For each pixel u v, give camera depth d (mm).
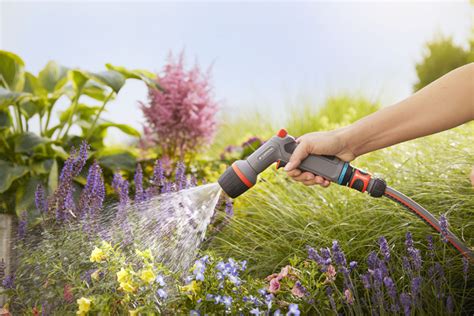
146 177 3551
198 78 3891
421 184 2422
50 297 1700
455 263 2051
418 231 2174
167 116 3717
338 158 1682
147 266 1589
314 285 1849
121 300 1603
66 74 3658
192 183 2602
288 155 1667
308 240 2283
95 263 1740
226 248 2426
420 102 1598
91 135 3811
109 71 3371
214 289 1700
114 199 2838
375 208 2320
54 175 3047
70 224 1966
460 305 1905
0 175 3141
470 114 1569
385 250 1781
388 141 1653
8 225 2709
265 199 2701
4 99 3160
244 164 1661
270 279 1929
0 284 1859
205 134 3842
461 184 2391
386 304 1752
